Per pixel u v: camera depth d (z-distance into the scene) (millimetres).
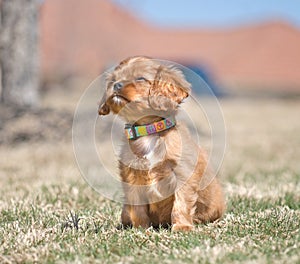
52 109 16078
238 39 70500
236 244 5387
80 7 47656
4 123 14969
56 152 13367
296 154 14047
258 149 14961
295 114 27484
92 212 7289
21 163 12109
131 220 6512
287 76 64625
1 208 7520
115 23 50969
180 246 5414
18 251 5500
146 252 5305
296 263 4719
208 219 6785
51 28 46531
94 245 5586
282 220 6379
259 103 35688
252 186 9047
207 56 68250
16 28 15930
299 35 69125
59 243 5684
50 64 44250
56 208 7641
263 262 4770
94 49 47312
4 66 16078
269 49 67625
